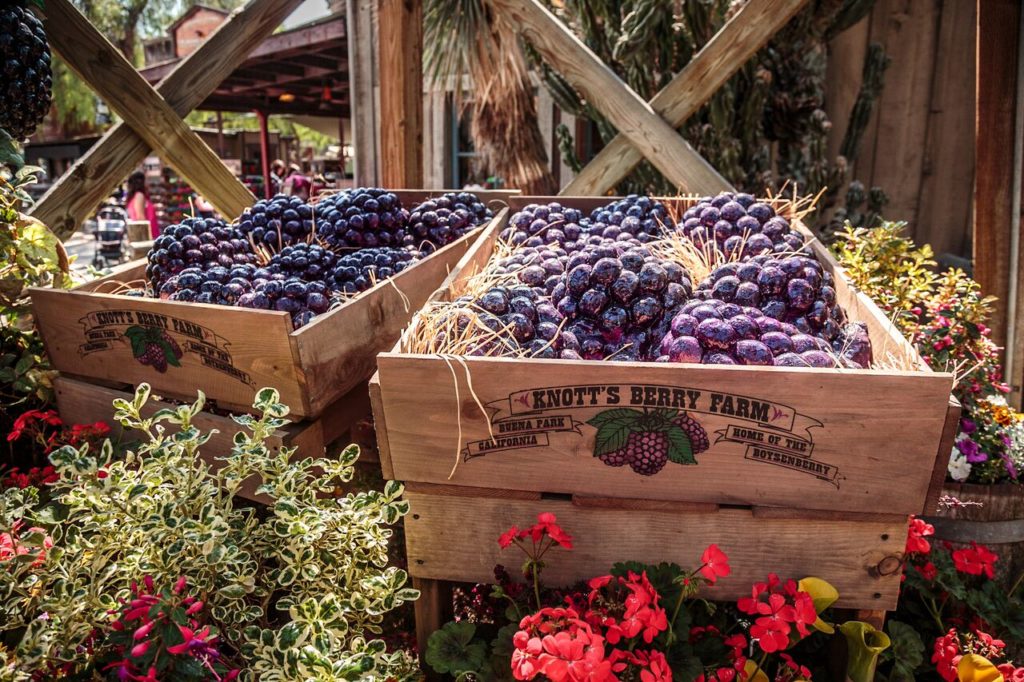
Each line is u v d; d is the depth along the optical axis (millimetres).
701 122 3811
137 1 22203
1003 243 2945
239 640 1272
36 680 1141
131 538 1211
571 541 1349
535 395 1251
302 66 7953
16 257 2113
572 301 1586
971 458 1979
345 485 1916
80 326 1867
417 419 1306
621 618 1207
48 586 1223
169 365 1747
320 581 1261
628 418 1240
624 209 2477
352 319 1742
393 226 2400
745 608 1222
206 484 1311
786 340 1352
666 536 1315
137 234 5949
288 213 2432
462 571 1407
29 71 2090
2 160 2068
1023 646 1785
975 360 2105
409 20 3447
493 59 4699
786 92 3730
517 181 5230
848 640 1291
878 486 1206
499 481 1327
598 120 3912
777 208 2471
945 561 1747
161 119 2893
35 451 1938
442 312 1416
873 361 1562
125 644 1040
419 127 3637
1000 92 2855
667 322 1541
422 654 1493
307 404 1600
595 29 4020
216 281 1921
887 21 4191
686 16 3553
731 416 1205
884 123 4320
